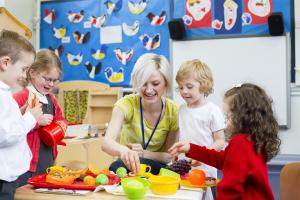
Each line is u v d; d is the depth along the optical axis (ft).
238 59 8.13
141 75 4.31
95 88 9.26
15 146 3.82
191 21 8.51
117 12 9.34
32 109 4.41
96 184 3.67
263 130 3.93
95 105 9.09
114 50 9.42
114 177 3.91
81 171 4.05
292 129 7.78
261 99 4.06
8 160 3.73
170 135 4.87
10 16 8.22
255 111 3.98
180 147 4.28
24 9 9.80
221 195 3.73
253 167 3.73
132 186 3.29
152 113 4.67
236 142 3.86
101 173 3.96
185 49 8.51
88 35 9.71
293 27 7.77
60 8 9.98
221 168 4.20
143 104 4.64
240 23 8.13
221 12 8.26
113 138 4.35
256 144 3.89
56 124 5.44
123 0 9.27
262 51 7.94
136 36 9.16
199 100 5.20
